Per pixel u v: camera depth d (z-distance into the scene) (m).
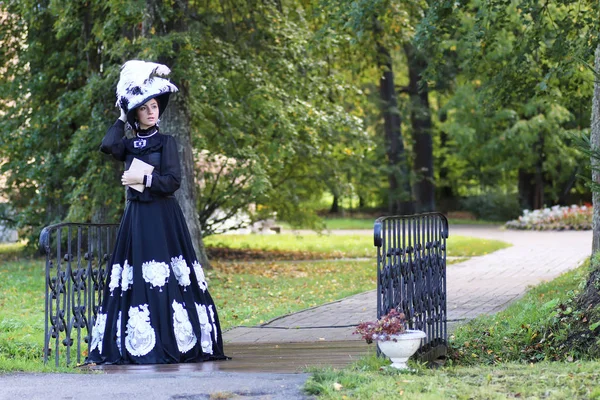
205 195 22.91
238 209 24.70
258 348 9.20
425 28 12.99
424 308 8.02
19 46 21.38
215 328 7.93
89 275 8.34
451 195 51.53
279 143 19.23
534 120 37.25
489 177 46.34
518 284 15.26
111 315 7.62
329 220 45.44
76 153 18.81
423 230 8.05
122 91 7.69
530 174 43.41
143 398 5.64
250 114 19.00
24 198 22.77
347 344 9.33
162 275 7.62
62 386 6.08
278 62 18.62
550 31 14.34
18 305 14.17
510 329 9.20
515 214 43.53
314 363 7.36
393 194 40.09
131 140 7.77
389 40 18.98
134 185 7.64
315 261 22.25
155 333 7.54
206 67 17.33
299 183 24.30
